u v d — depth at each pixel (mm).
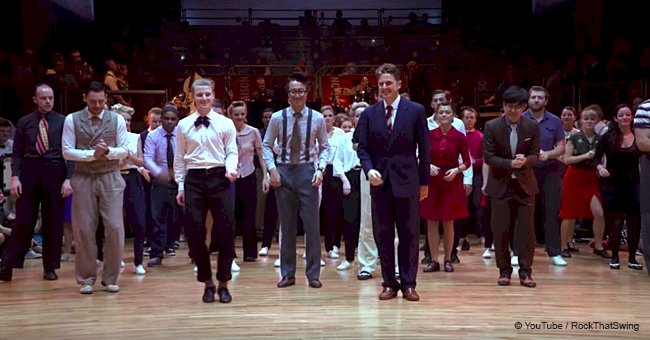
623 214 5711
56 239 5461
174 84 12289
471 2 15094
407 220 4457
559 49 12906
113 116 4891
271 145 4988
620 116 5695
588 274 5453
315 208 4980
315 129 4926
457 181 5539
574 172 6371
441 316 4043
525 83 11445
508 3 14578
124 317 4098
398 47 13383
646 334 3652
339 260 6328
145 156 6070
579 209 6336
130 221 5691
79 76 10148
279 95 10789
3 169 6449
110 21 14336
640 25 10359
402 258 4520
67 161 5152
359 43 13633
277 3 15406
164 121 6070
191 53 13453
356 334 3656
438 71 12164
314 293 4742
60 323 3969
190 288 5016
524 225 4980
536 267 5809
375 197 4504
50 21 11578
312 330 3744
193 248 4453
